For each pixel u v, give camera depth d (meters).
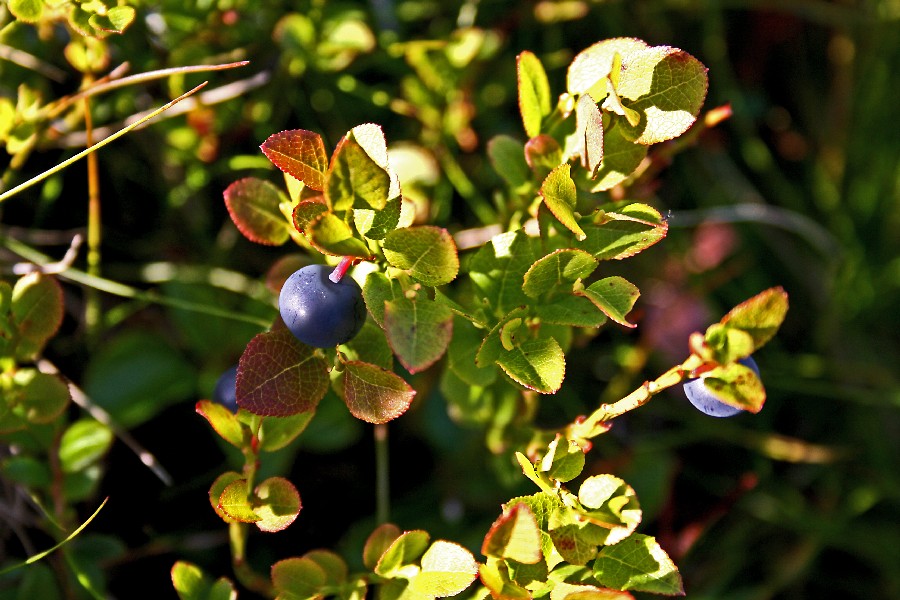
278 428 0.22
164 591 0.26
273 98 0.28
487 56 0.29
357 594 0.22
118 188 0.28
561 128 0.23
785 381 0.31
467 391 0.24
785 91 0.36
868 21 0.35
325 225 0.21
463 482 0.27
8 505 0.25
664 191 0.33
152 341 0.27
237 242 0.28
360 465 0.28
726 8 0.35
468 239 0.28
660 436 0.29
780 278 0.33
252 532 0.27
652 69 0.22
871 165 0.35
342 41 0.28
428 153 0.28
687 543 0.27
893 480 0.30
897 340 0.34
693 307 0.31
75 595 0.25
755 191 0.34
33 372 0.23
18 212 0.27
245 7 0.27
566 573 0.22
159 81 0.27
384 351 0.22
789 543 0.29
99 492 0.26
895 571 0.29
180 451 0.27
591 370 0.30
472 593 0.24
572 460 0.22
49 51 0.26
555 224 0.22
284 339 0.22
